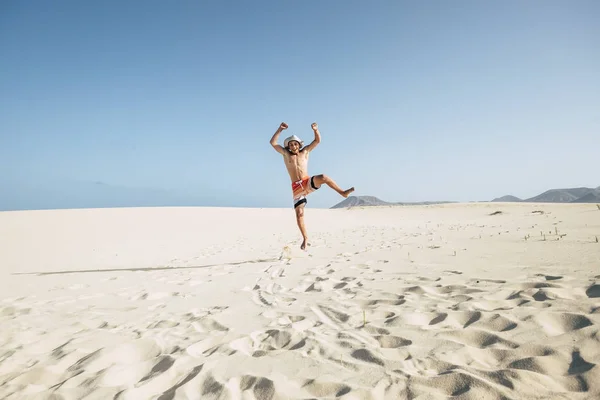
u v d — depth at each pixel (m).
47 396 1.91
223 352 2.36
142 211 21.34
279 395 1.72
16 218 16.73
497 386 1.59
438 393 1.62
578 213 14.33
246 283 4.84
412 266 4.87
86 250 10.21
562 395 1.50
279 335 2.61
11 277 6.39
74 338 2.90
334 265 5.57
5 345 2.83
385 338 2.36
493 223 13.00
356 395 1.65
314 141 6.23
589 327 2.14
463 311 2.71
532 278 3.58
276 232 14.63
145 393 1.88
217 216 21.17
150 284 5.22
